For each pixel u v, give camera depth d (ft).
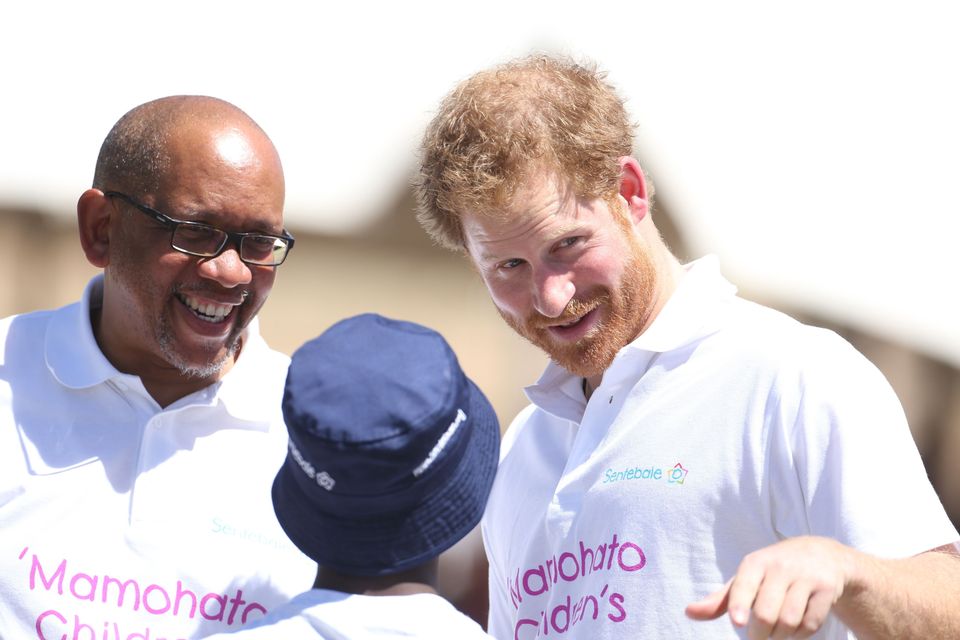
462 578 57.82
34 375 33.12
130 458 32.32
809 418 27.07
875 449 26.35
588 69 31.83
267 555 31.91
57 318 33.91
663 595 27.91
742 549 27.66
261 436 33.50
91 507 31.58
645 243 30.99
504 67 31.12
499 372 68.74
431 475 21.97
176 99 33.45
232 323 32.68
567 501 30.53
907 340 58.80
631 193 31.24
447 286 67.56
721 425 28.35
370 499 21.93
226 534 31.89
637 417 29.84
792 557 21.93
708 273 31.09
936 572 24.58
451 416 22.20
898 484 26.08
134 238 31.83
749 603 20.84
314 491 22.31
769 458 27.61
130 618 30.66
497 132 28.96
